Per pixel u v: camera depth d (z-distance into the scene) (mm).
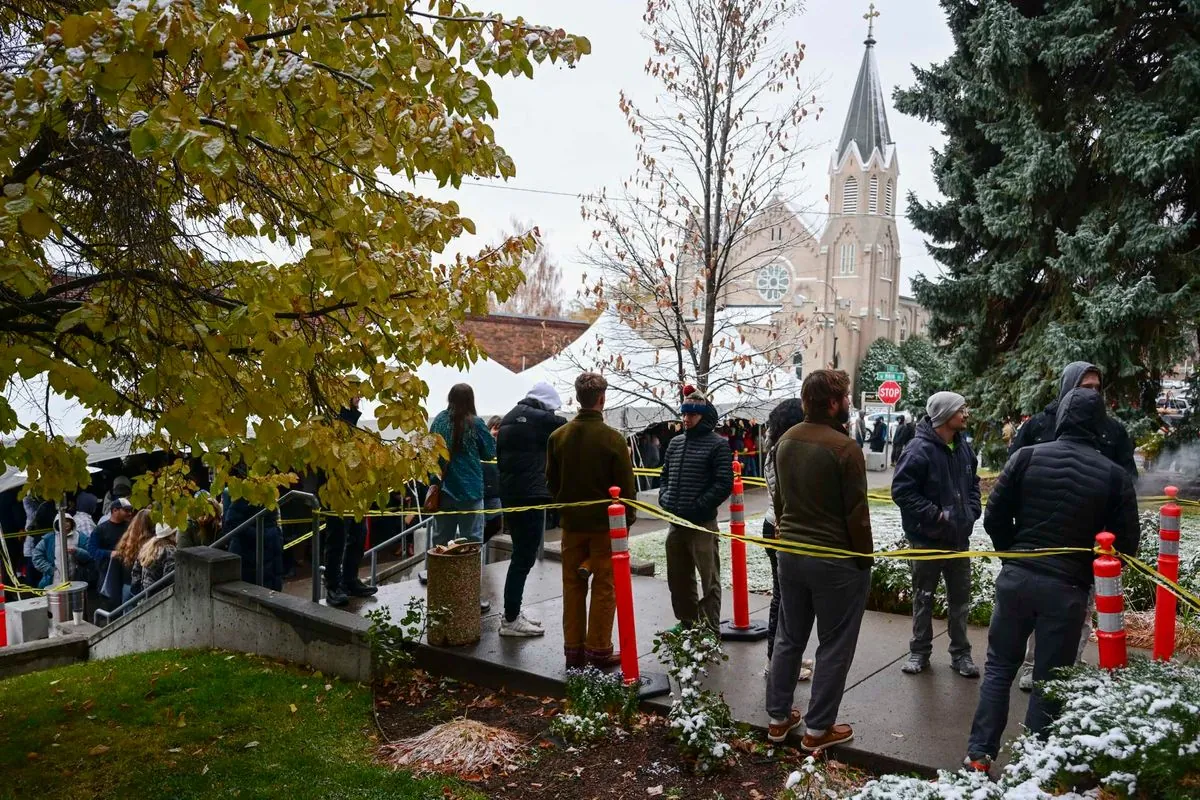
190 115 3328
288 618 6984
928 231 18016
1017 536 4395
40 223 3301
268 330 3689
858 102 67125
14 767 5246
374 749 5289
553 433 6098
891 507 14750
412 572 11430
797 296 52281
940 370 18969
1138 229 14523
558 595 8047
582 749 5020
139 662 7414
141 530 9938
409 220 4238
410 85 4094
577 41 4074
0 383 3375
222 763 5109
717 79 12953
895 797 3627
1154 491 14719
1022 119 15508
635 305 13961
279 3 3680
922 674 5824
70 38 3072
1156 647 4828
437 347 4449
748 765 4711
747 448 20844
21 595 11516
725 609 7781
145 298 3947
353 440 4434
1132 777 3457
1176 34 14977
